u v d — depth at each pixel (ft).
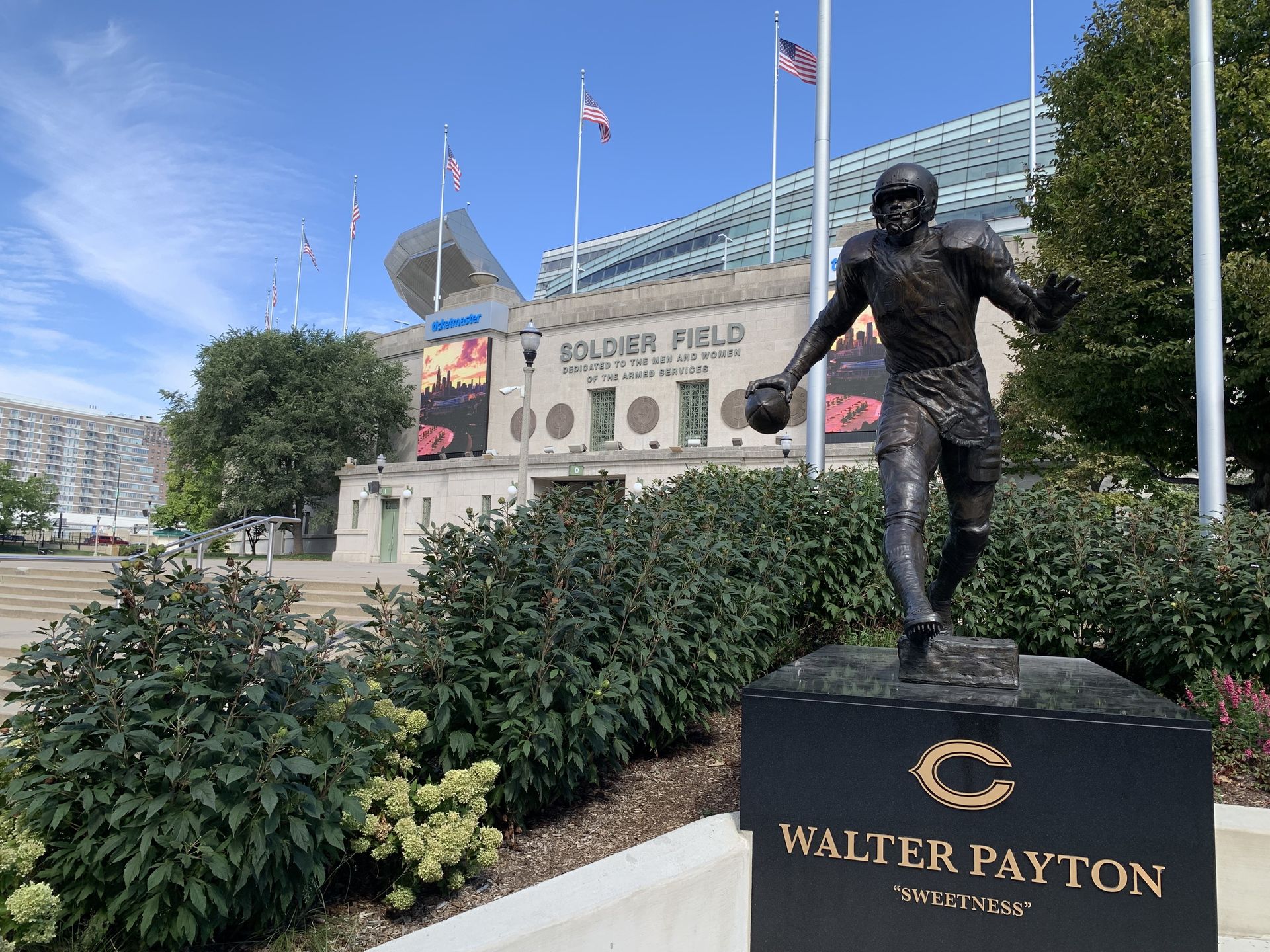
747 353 98.37
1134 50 40.93
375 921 11.32
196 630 10.62
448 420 121.19
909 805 10.22
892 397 13.04
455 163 134.82
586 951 9.16
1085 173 39.91
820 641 23.70
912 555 11.69
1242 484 44.88
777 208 142.61
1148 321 38.27
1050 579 22.06
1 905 9.51
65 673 10.44
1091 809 9.62
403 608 13.98
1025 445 55.01
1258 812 12.63
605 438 108.99
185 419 129.70
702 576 17.94
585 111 122.42
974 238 11.77
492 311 118.11
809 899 10.53
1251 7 38.73
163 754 9.73
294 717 10.93
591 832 13.91
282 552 143.43
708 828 11.38
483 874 12.51
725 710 20.30
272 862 10.12
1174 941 9.27
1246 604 17.51
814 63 83.56
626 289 109.29
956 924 9.95
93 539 221.46
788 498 23.94
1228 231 36.73
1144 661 19.56
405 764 12.42
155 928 9.58
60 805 9.41
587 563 16.34
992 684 11.37
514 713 13.02
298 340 131.03
